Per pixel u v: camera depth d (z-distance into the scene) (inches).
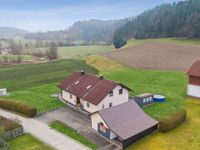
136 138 1418.6
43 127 1622.8
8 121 1609.3
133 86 2461.9
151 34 7150.6
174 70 3132.4
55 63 4407.0
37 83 2864.2
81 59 4911.4
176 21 6604.3
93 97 1759.4
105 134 1451.8
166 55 4188.0
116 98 1807.3
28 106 1819.6
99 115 1475.1
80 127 1596.9
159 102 1995.6
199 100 2025.1
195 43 5221.5
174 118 1552.7
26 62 4926.2
